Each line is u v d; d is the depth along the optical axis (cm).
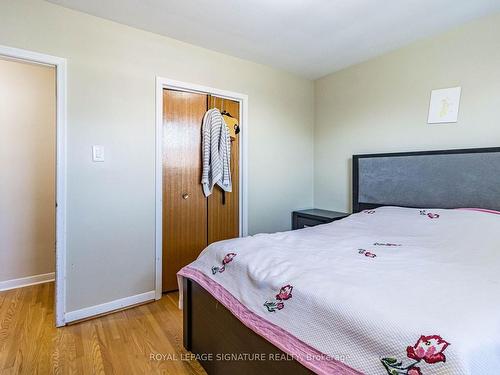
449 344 66
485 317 77
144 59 221
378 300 87
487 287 96
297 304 98
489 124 202
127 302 218
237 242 157
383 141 267
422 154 229
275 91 304
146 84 222
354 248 150
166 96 241
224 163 267
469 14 198
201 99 260
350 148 298
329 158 321
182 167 252
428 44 233
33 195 261
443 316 77
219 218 276
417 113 241
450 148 222
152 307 220
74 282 196
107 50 205
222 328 131
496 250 142
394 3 185
